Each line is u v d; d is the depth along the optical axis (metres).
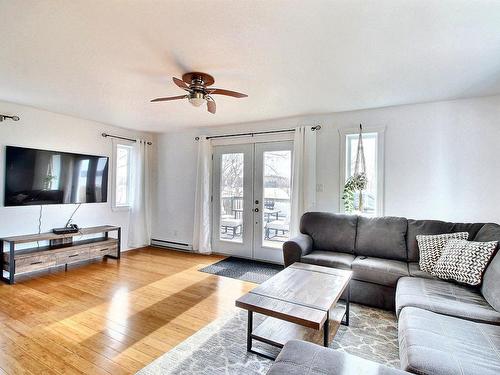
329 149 4.20
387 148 3.82
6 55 2.36
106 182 4.95
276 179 4.64
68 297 3.14
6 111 3.75
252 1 1.65
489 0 1.62
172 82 2.94
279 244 4.61
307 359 1.39
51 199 4.17
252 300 2.01
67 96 3.45
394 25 1.89
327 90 3.17
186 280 3.75
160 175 5.86
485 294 2.15
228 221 5.12
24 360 2.01
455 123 3.46
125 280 3.72
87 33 2.02
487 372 1.27
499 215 3.25
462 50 2.23
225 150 5.14
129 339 2.31
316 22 1.86
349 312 2.81
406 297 2.19
